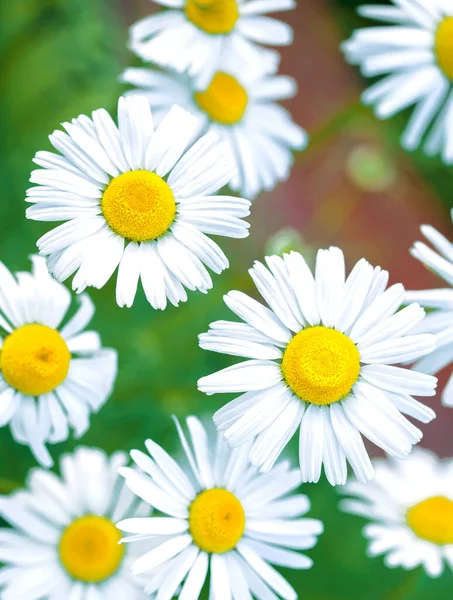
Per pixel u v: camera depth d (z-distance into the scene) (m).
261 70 0.53
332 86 0.82
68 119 0.60
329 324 0.43
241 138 0.52
